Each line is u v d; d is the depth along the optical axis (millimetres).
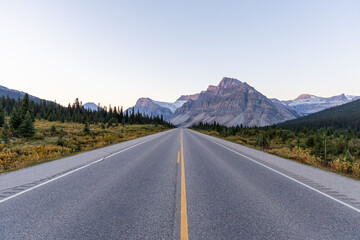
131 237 2590
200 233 2709
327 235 2740
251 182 5348
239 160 9047
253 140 31422
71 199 3896
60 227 2816
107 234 2656
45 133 33250
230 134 45094
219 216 3236
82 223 2939
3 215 3160
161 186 4852
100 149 12547
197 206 3635
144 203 3732
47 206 3537
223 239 2570
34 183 4965
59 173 6074
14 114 32688
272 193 4461
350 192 4648
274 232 2777
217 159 9234
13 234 2631
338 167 7793
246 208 3590
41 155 9812
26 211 3318
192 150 12609
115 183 5055
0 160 9320
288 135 40156
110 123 73938
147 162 8148
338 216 3350
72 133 35406
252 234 2711
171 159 8984
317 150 17969
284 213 3418
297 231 2824
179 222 3004
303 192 4578
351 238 2684
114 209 3443
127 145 15188
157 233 2691
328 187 5008
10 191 4340
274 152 12242
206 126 97938
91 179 5418
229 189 4703
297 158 10117
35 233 2660
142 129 60938
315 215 3367
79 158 8992
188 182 5246
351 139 37750
